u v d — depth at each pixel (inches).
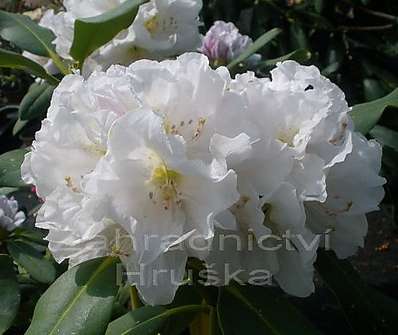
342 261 15.8
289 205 11.9
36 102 23.5
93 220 11.4
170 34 21.0
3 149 40.4
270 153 11.9
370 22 38.0
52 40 20.8
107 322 12.7
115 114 11.5
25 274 22.2
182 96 11.7
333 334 20.4
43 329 12.8
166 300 11.8
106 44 20.0
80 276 13.4
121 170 11.3
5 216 20.1
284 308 13.9
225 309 13.8
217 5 37.0
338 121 12.7
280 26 36.6
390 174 25.6
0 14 20.7
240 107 11.8
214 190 11.2
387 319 15.7
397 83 36.4
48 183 12.5
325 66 37.0
